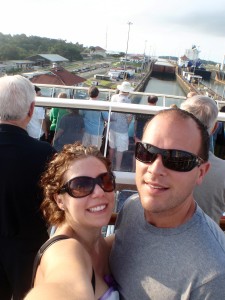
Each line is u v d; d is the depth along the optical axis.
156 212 0.59
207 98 0.99
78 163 0.64
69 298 0.44
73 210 0.64
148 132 0.59
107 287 0.67
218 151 1.49
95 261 0.69
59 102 1.36
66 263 0.53
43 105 1.37
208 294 0.54
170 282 0.57
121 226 0.70
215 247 0.56
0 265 0.97
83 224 0.65
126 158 1.33
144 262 0.61
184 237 0.58
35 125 1.46
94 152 0.67
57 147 1.39
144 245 0.62
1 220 0.92
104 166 0.66
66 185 0.64
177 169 0.56
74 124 1.38
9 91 0.87
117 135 1.33
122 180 1.27
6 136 0.88
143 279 0.61
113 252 0.70
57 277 0.49
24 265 0.95
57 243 0.60
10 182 0.88
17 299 0.98
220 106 2.81
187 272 0.56
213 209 0.97
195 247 0.56
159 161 0.57
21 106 0.88
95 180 0.64
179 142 0.56
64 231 0.64
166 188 0.57
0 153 0.88
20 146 0.88
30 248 0.95
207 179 0.95
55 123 1.45
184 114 0.59
